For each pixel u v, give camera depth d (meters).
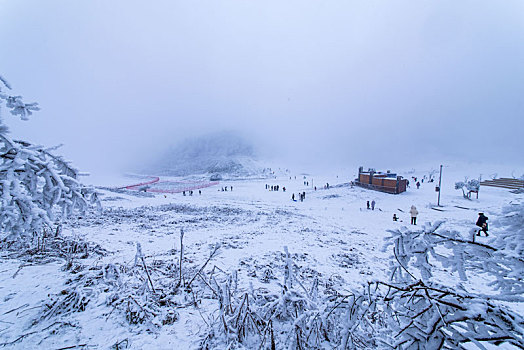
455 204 30.30
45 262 6.38
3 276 5.34
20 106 3.67
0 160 3.37
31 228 3.38
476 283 7.22
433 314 2.53
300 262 8.90
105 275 5.35
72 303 4.29
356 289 3.10
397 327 2.76
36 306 4.23
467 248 2.92
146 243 10.21
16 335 3.51
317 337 3.49
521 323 2.24
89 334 3.65
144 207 24.50
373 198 36.53
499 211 2.82
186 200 35.62
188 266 7.17
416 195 37.44
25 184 3.51
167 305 4.56
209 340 3.62
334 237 14.29
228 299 3.87
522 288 2.66
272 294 4.21
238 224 17.12
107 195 30.59
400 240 3.29
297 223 18.91
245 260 8.36
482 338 2.34
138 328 3.87
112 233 11.70
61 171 3.88
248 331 3.86
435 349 2.42
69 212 4.06
